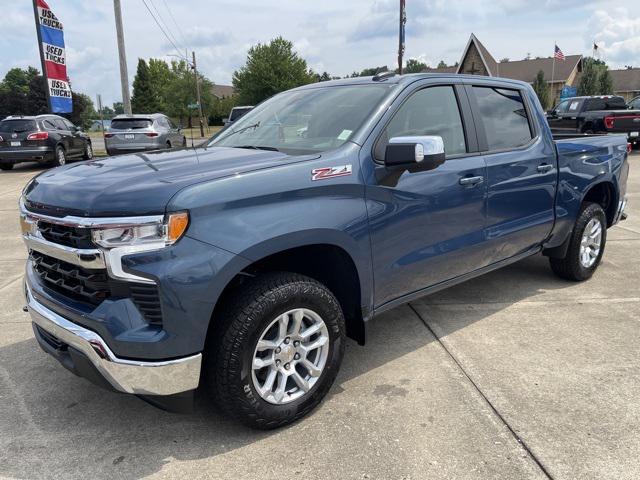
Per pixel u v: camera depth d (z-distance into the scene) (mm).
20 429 2904
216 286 2441
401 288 3393
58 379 3434
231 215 2508
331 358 2973
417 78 3576
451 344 3836
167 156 3236
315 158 2908
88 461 2631
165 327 2379
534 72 57438
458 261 3723
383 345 3846
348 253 2963
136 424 2930
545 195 4391
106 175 2732
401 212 3221
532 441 2705
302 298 2760
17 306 4719
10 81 91000
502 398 3105
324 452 2658
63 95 17750
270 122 3795
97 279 2477
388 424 2877
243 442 2752
